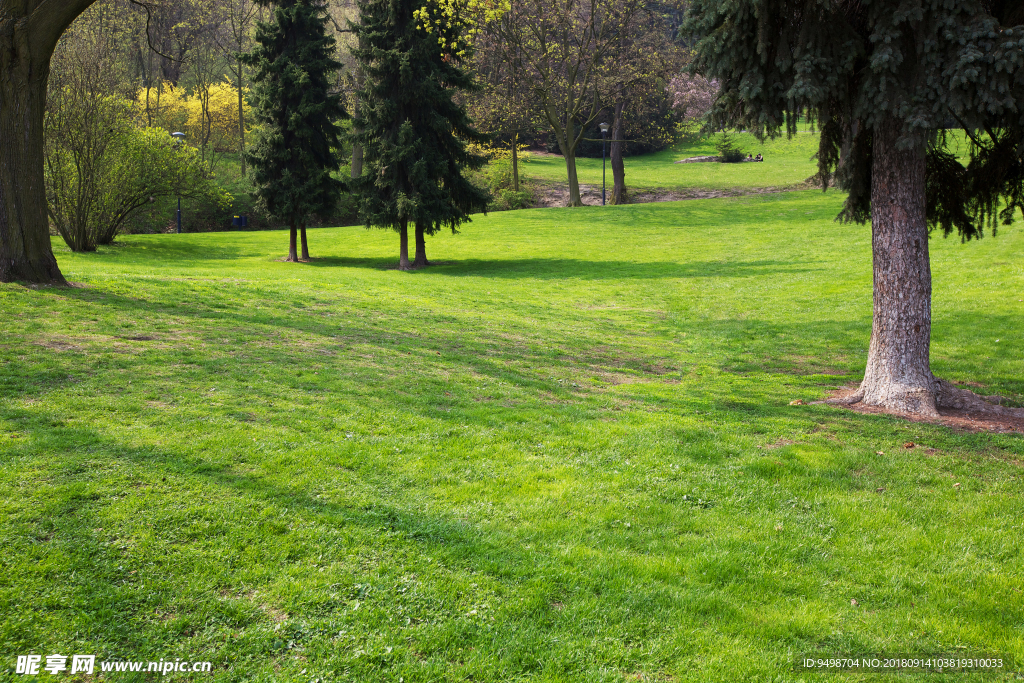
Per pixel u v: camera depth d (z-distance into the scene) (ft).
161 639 14.30
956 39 26.53
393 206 97.09
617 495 22.68
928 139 28.71
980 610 16.48
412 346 44.42
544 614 15.87
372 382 34.22
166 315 45.09
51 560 16.47
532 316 63.72
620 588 16.99
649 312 69.82
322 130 106.01
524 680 13.75
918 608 16.60
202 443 23.86
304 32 103.24
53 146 106.83
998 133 33.24
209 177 157.69
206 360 34.96
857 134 35.24
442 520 20.13
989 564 18.61
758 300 73.82
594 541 19.45
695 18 31.81
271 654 14.14
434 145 99.35
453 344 46.75
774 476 24.68
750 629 15.55
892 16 27.76
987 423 31.35
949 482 24.27
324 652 14.21
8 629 14.21
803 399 36.73
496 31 140.26
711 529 20.54
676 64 158.61
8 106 44.86
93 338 36.99
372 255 120.47
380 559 17.79
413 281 82.74
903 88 28.68
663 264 103.71
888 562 18.74
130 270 73.97
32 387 27.94
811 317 63.05
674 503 22.34
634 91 163.22
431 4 95.09
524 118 173.58
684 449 26.99
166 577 16.28
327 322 50.31
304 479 21.95
